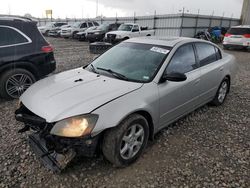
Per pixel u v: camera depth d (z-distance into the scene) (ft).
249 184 9.37
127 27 62.80
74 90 10.18
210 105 17.44
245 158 11.05
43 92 10.36
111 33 59.67
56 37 94.79
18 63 17.39
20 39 17.66
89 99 9.37
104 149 9.43
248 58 43.55
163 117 11.69
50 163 9.51
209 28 92.84
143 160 10.66
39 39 18.69
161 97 11.09
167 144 12.00
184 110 13.34
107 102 9.25
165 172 9.92
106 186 9.06
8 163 10.17
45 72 19.13
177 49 12.64
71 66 30.68
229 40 54.85
